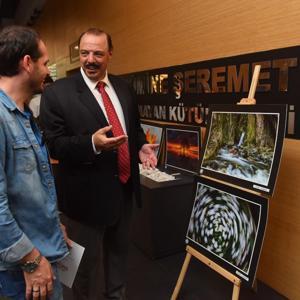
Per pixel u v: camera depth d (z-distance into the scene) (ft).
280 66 6.72
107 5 14.80
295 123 6.58
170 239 8.98
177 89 10.05
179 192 8.81
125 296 7.31
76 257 4.67
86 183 5.78
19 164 3.61
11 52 3.56
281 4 6.56
